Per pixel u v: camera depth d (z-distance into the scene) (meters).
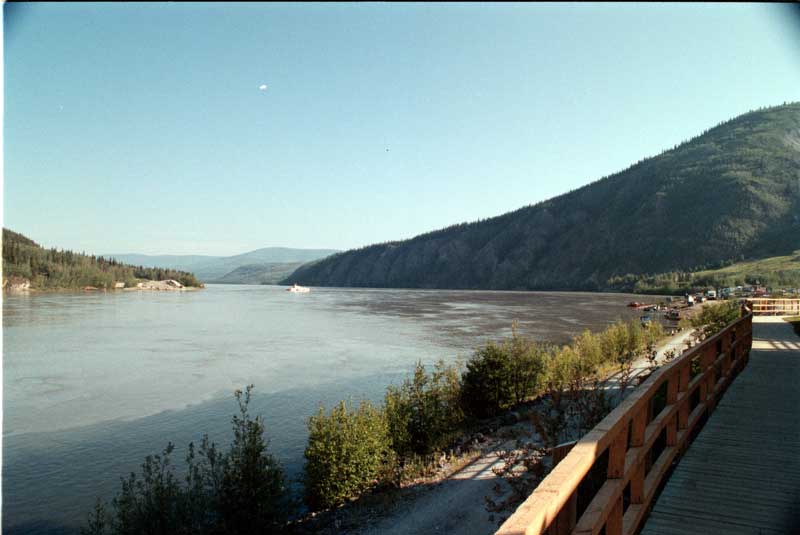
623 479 3.96
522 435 13.07
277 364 31.61
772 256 151.75
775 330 23.02
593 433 3.37
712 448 7.03
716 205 189.62
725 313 23.11
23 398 23.03
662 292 145.62
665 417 5.66
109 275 166.25
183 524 9.30
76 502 12.45
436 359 32.72
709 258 168.62
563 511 3.59
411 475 11.90
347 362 32.09
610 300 117.06
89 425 18.80
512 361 17.27
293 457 14.85
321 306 99.12
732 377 11.27
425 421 13.68
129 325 58.00
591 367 19.14
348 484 11.05
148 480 9.82
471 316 69.94
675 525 5.01
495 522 8.87
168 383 26.09
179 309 87.81
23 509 12.09
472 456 12.53
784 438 7.40
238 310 86.62
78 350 38.06
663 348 24.02
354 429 11.57
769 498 5.54
